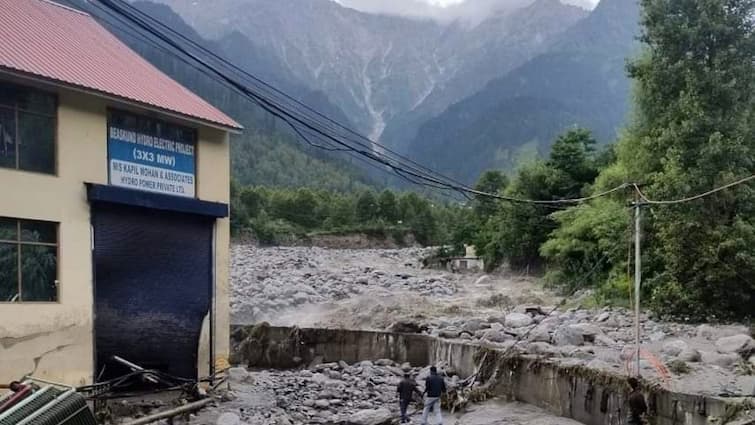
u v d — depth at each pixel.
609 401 18.73
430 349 30.03
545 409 21.95
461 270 66.31
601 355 22.72
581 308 35.62
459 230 74.50
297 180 170.38
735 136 30.56
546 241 52.09
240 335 35.22
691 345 23.94
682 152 31.06
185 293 21.58
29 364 17.19
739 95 31.62
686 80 32.34
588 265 43.38
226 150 23.12
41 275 17.81
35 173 17.64
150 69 23.25
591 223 42.81
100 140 19.17
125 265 19.81
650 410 17.28
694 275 29.66
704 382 17.94
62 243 18.11
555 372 21.56
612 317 31.17
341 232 108.75
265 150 180.25
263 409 20.98
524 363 23.31
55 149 18.16
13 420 11.02
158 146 20.83
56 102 18.20
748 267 28.36
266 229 103.12
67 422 11.51
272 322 39.88
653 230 32.75
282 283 51.84
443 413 22.64
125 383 19.73
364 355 32.41
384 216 115.81
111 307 19.41
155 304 20.66
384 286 54.41
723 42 32.47
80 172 18.62
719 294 28.97
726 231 29.03
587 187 52.38
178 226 21.44
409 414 21.88
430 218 114.62
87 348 18.59
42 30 21.02
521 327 30.66
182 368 21.41
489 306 41.69
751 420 14.24
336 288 51.06
